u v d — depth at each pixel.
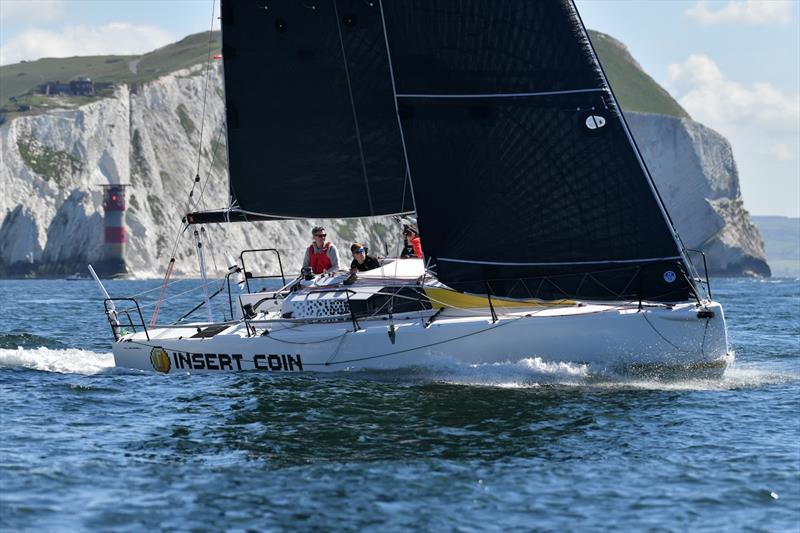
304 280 67.12
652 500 37.16
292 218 70.62
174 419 50.88
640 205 59.94
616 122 59.91
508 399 55.34
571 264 60.62
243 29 69.25
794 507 36.34
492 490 38.38
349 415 51.31
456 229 61.28
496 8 60.34
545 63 60.22
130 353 66.69
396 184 68.94
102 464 41.81
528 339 60.06
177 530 33.75
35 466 41.19
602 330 59.50
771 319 135.38
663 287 60.34
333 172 69.62
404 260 67.06
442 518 35.12
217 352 64.50
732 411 53.00
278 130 69.75
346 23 68.06
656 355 59.69
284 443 45.72
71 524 34.16
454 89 60.88
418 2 60.59
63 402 55.31
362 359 61.97
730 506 36.47
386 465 41.91
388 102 68.31
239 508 36.09
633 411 52.72
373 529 34.00
